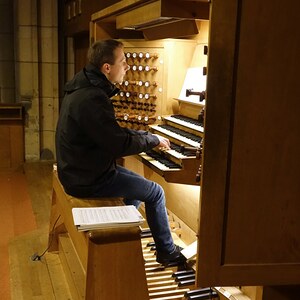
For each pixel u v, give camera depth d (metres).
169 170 2.28
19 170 5.82
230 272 1.57
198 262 1.55
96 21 3.46
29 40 5.71
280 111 1.48
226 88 1.44
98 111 2.11
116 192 2.33
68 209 2.29
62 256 2.83
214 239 1.54
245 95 1.45
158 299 2.27
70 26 5.30
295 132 1.50
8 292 2.61
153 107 3.09
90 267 1.95
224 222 1.53
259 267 1.58
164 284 2.40
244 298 2.02
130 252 2.00
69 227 2.30
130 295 2.03
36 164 5.93
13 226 3.76
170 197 3.14
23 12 5.61
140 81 3.13
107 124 2.12
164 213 2.43
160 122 3.03
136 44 3.13
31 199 4.50
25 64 5.76
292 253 1.59
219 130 1.46
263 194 1.53
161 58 3.00
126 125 3.26
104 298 1.99
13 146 5.96
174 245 2.50
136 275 2.02
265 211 1.54
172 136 2.62
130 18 2.78
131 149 2.21
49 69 5.89
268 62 1.44
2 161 5.95
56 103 6.02
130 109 3.28
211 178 1.49
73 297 2.39
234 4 1.39
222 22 1.40
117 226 1.96
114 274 1.99
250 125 1.48
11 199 4.52
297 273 1.61
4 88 6.23
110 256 1.97
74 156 2.26
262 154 1.50
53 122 6.07
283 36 1.43
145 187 2.37
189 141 2.47
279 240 1.58
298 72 1.46
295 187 1.54
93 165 2.26
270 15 1.41
